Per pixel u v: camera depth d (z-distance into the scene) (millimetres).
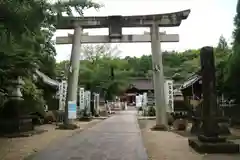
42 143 11914
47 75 26984
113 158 8555
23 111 16375
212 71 9852
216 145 9016
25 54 12789
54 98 26594
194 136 13750
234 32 16906
